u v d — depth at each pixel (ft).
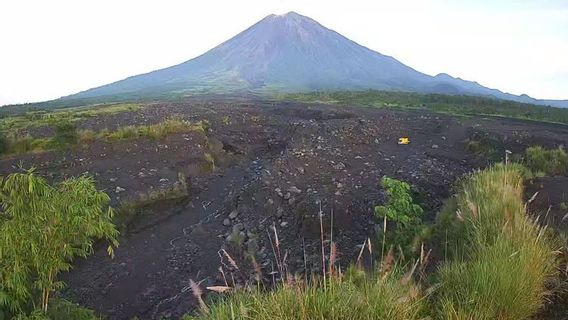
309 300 13.91
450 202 33.27
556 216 26.23
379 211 31.09
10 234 16.78
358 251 33.68
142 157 60.85
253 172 63.05
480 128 81.35
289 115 123.85
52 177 51.37
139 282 35.86
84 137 64.44
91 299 33.60
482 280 14.99
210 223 46.62
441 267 18.78
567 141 65.87
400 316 13.12
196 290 15.53
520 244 17.42
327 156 62.23
